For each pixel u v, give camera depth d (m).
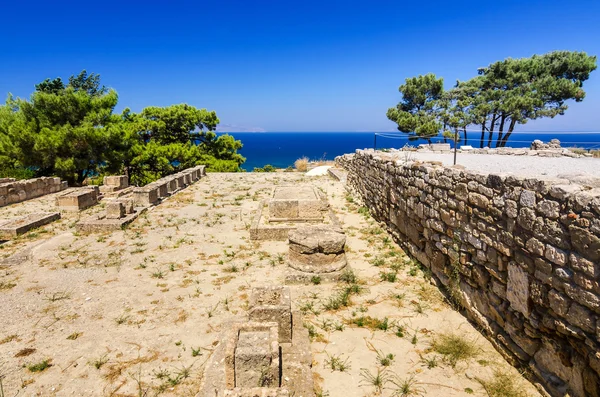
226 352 3.87
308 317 5.72
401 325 5.46
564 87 20.84
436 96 26.39
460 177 5.76
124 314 5.79
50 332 5.31
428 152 19.73
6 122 20.25
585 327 3.45
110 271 7.48
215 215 11.98
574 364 3.67
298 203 10.40
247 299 6.29
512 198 4.50
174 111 27.27
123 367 4.58
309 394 4.04
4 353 4.83
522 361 4.43
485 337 5.12
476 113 22.69
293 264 7.16
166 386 4.26
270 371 3.88
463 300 5.72
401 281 6.92
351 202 13.70
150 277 7.20
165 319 5.66
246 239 9.55
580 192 3.53
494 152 17.95
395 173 9.02
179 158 26.25
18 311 5.87
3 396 4.09
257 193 15.85
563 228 3.69
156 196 13.73
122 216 11.04
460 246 5.81
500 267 4.79
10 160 19.45
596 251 3.28
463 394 4.12
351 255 8.28
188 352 4.88
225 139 29.84
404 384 4.25
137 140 25.02
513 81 22.81
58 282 6.95
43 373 4.47
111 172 22.70
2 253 8.55
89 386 4.27
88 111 21.53
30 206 13.70
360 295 6.40
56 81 32.31
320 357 4.79
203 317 5.71
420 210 7.40
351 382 4.34
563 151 15.67
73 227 10.68
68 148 19.72
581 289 3.47
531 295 4.21
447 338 5.07
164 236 9.79
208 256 8.33
